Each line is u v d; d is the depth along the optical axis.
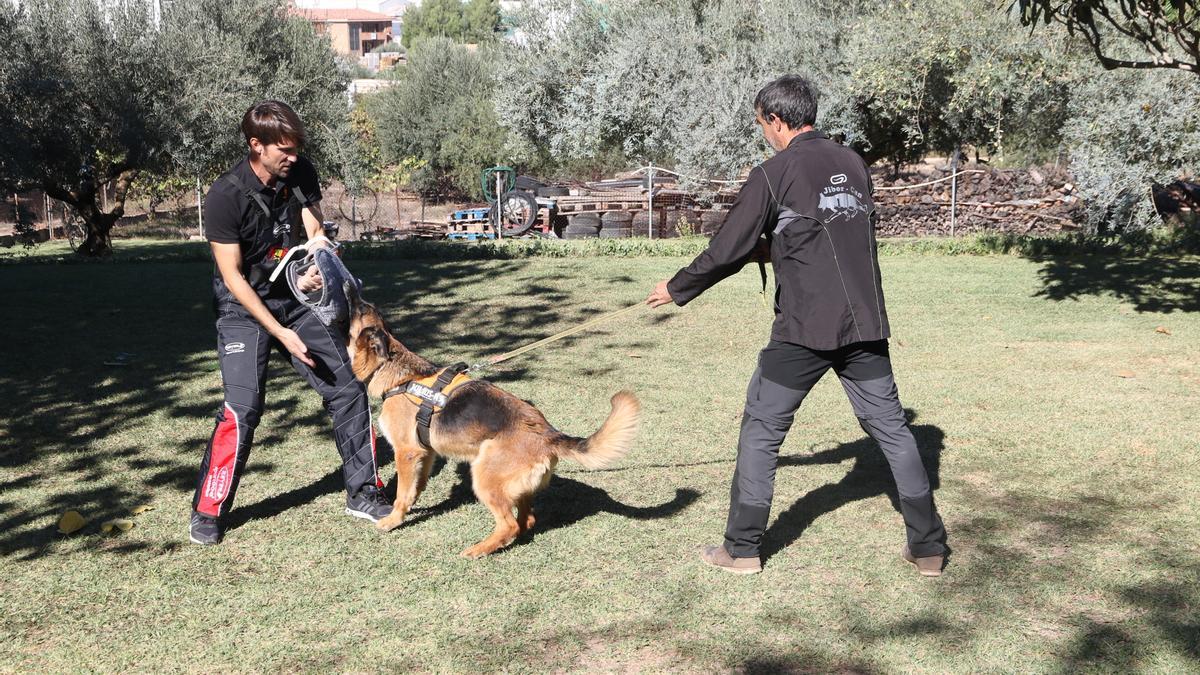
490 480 3.58
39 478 4.50
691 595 3.26
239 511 4.10
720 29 15.42
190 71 15.49
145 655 2.89
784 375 3.25
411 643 2.95
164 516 4.03
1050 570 3.41
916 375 6.39
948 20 12.14
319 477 4.54
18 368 6.71
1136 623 3.00
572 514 4.05
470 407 3.62
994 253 13.24
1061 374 6.36
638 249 13.82
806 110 3.27
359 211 26.88
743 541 3.39
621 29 16.27
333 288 3.77
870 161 16.52
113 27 15.32
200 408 5.71
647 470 4.60
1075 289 9.95
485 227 19.83
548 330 8.20
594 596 3.26
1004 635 2.95
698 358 7.09
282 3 17.58
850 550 3.63
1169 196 14.88
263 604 3.21
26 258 14.13
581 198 20.23
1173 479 4.33
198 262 13.73
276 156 3.58
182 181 19.66
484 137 30.50
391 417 3.80
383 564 3.54
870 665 2.80
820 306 3.12
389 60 67.50
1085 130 12.81
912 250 13.45
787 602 3.20
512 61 17.16
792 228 3.14
